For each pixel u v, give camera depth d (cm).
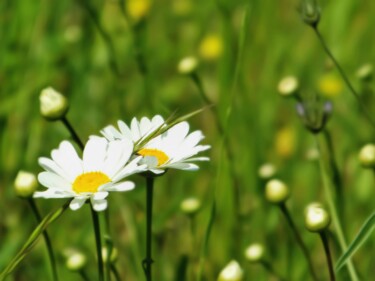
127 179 112
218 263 109
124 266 110
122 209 106
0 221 116
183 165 82
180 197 113
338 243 100
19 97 121
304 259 109
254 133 119
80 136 122
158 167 81
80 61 126
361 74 112
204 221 112
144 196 110
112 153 81
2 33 124
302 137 122
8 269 83
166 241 112
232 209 110
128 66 127
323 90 126
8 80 122
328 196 95
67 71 126
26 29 125
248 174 116
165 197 117
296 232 95
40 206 115
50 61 125
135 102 125
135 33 117
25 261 109
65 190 80
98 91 125
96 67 126
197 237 111
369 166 96
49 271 104
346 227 105
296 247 109
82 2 119
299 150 122
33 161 118
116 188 80
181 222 113
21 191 89
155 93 125
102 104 124
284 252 110
